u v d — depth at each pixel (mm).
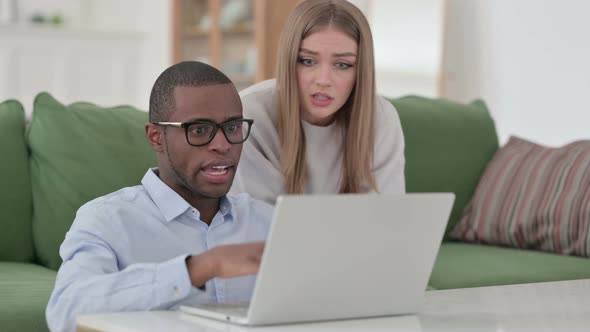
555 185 2822
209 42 6609
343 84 1967
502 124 5594
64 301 1255
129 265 1379
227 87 1374
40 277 2072
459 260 2551
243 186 2041
